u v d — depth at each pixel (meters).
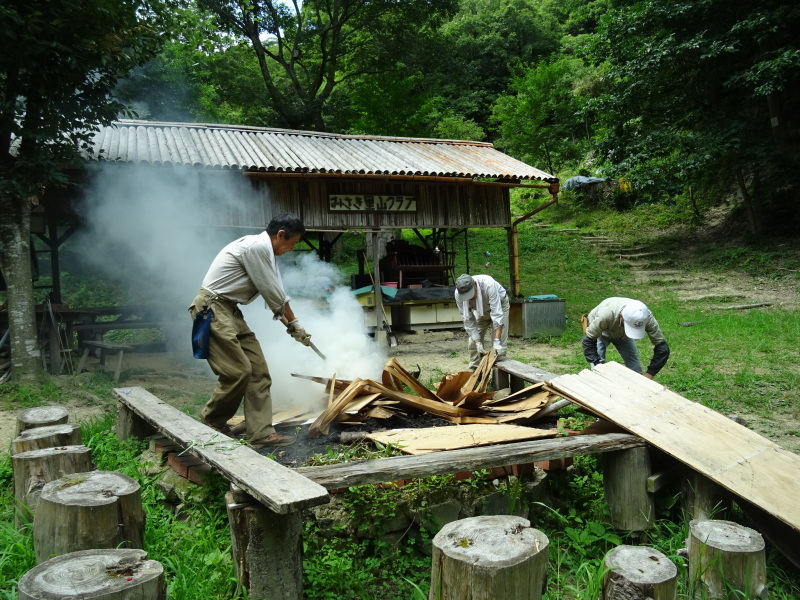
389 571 3.60
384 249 16.77
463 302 6.97
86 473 3.37
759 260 16.33
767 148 16.55
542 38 37.28
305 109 22.27
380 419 5.13
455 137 28.06
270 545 2.94
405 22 23.05
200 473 4.13
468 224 12.69
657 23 16.91
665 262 17.89
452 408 5.12
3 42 7.39
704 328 11.77
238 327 4.63
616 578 2.78
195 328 4.50
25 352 8.42
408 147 13.75
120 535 3.01
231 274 4.56
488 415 5.31
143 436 5.43
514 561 2.33
